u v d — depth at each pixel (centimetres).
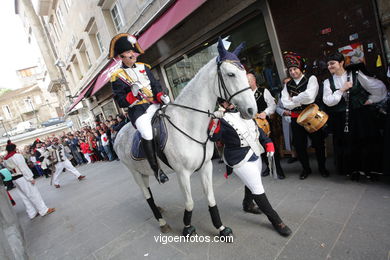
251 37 429
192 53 561
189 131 218
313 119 284
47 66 2119
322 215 244
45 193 740
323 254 195
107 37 909
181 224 298
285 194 304
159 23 507
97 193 549
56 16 1449
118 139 322
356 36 312
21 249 307
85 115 1689
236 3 410
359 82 268
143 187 303
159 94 239
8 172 473
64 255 302
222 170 445
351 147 286
